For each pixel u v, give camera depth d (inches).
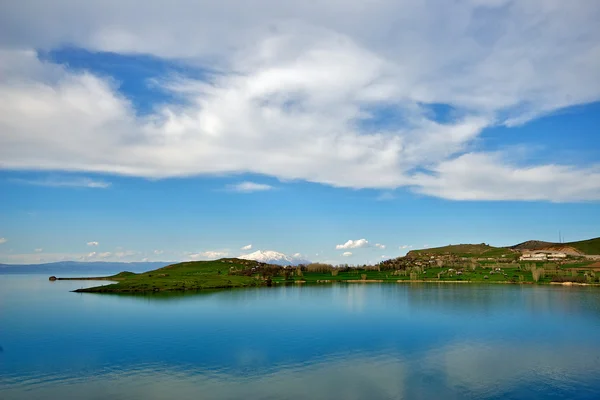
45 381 2341.3
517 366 2608.3
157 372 2500.0
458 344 3223.4
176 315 4884.4
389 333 3683.6
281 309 5452.8
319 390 2170.3
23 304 6023.6
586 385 2240.4
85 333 3695.9
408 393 2129.7
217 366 2618.1
